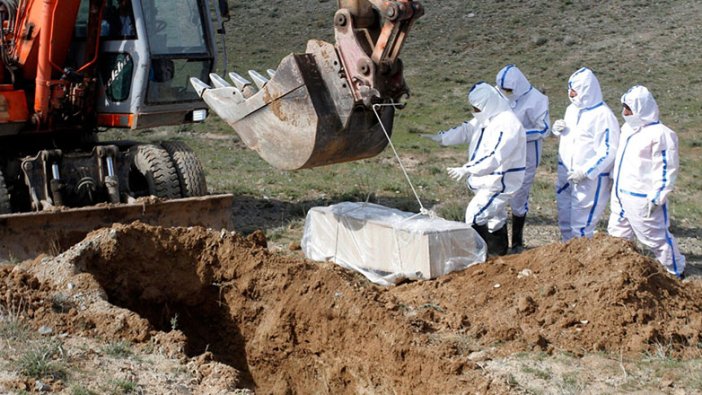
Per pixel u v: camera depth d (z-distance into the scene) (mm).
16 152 11891
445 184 17297
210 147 25031
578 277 8359
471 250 9484
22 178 11531
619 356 7219
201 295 8922
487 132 9992
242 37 44438
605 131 10484
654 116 9797
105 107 11836
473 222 10164
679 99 31734
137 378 6465
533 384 6703
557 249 9000
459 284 8859
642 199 9906
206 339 8859
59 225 10406
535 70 37906
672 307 7867
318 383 8156
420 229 9328
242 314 8742
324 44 8922
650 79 34969
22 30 11484
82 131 12148
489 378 6711
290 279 8547
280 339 8398
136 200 10961
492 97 9883
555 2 46594
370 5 8852
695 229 13594
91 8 11305
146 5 11438
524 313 7938
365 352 7691
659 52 38344
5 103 11109
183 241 8938
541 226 13516
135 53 11383
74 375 6387
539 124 11352
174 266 8906
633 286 7922
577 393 6496
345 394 7895
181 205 11109
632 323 7590
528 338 7457
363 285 8875
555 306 7875
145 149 11977
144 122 11750
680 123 27922
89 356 6746
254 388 8492
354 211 10250
